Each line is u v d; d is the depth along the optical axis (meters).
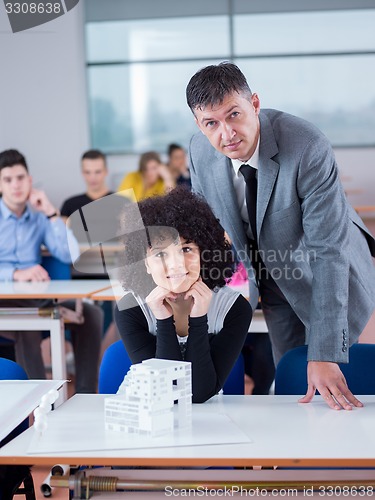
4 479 1.72
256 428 1.56
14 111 8.41
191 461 1.37
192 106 2.00
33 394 1.81
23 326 3.28
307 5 8.29
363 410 1.70
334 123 8.46
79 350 3.79
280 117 2.18
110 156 8.62
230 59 8.42
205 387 1.79
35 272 3.88
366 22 8.29
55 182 8.47
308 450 1.41
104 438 1.49
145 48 8.49
